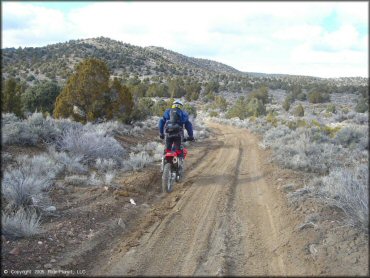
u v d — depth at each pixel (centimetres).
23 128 1103
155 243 568
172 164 875
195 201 797
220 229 628
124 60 16000
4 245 523
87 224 626
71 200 739
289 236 578
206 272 473
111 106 1914
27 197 662
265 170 1127
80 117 1844
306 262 489
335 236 542
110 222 646
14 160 909
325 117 3506
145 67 16125
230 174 1093
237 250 546
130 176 991
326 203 677
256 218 685
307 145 1312
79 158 1022
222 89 12200
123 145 1479
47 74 10019
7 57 12950
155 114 3284
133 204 762
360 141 1484
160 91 8919
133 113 2172
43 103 2783
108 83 1881
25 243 534
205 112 7362
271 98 10069
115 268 486
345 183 666
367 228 532
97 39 19675
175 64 19962
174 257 519
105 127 1595
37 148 1074
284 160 1170
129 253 531
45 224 611
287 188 861
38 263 487
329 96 7806
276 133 1988
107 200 759
